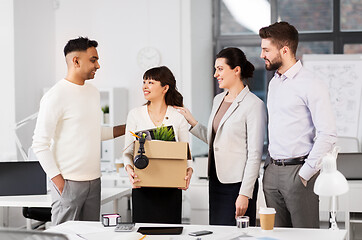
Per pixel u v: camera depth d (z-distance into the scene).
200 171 5.39
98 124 3.86
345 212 4.82
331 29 7.48
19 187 4.52
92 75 3.83
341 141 6.41
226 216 3.55
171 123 3.69
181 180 3.38
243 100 3.50
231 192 3.54
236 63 3.51
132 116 3.73
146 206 3.63
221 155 3.52
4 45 6.43
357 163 5.05
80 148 3.72
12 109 6.42
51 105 3.64
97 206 3.84
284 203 3.31
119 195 4.51
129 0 7.08
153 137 3.49
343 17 7.47
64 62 7.27
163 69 3.72
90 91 3.84
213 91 7.65
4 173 4.51
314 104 3.12
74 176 3.70
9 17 6.41
